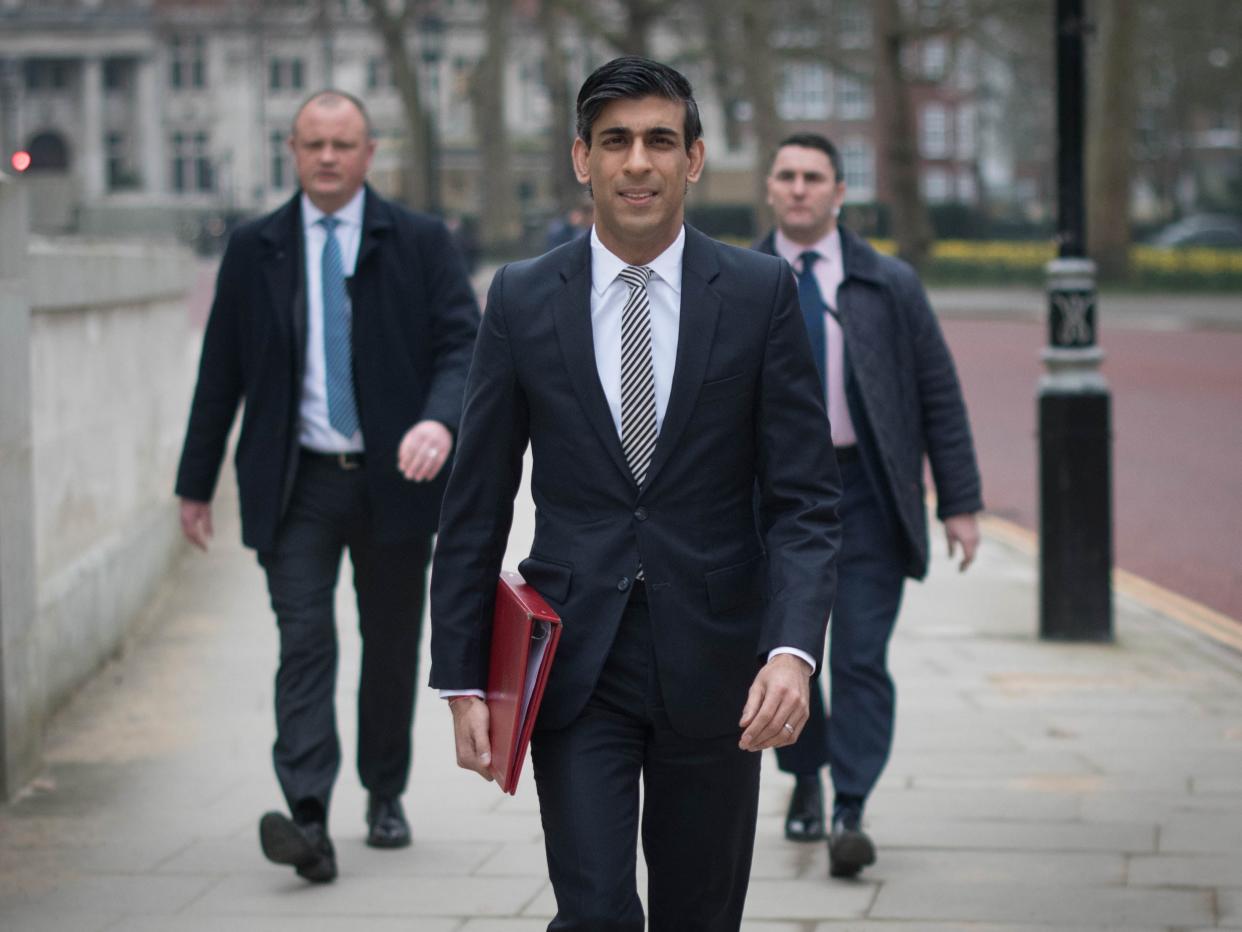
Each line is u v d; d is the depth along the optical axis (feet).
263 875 15.87
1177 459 48.14
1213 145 281.33
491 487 10.33
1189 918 14.39
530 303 10.18
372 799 16.84
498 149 182.29
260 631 26.96
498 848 16.65
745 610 10.27
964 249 156.35
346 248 15.98
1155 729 21.01
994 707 22.17
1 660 18.04
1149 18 184.75
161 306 32.17
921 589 30.76
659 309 10.16
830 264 16.78
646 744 10.32
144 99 290.15
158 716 22.00
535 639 9.68
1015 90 260.21
